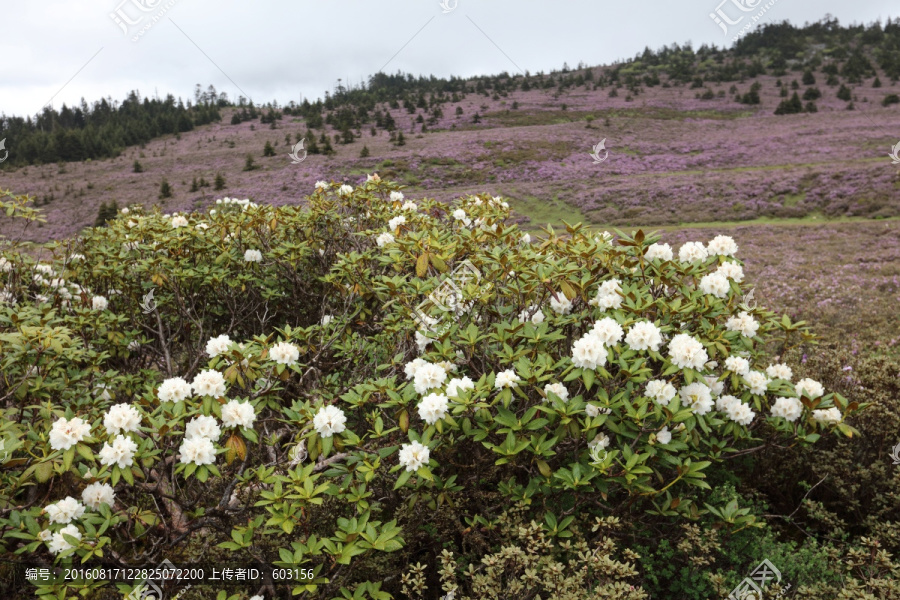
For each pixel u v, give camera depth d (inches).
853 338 278.2
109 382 154.8
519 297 138.4
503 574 106.5
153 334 213.5
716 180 1154.7
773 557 112.9
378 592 96.5
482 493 123.3
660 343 115.7
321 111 3390.7
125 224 213.2
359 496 102.2
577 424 108.6
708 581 108.3
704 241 757.9
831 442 151.0
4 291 185.0
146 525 110.2
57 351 124.9
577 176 1414.9
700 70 4055.1
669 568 112.3
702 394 112.2
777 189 1034.1
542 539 99.7
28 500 118.6
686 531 110.7
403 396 112.3
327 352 183.6
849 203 900.0
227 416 103.0
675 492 127.1
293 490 100.3
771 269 538.6
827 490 147.3
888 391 152.3
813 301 382.3
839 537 133.4
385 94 4101.9
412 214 201.5
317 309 219.6
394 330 148.6
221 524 112.8
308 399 155.9
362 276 178.9
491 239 167.0
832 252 605.0
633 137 1879.9
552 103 3011.8
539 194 1244.5
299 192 1360.7
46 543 92.6
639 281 139.2
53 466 94.9
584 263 141.6
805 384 127.9
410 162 1595.7
